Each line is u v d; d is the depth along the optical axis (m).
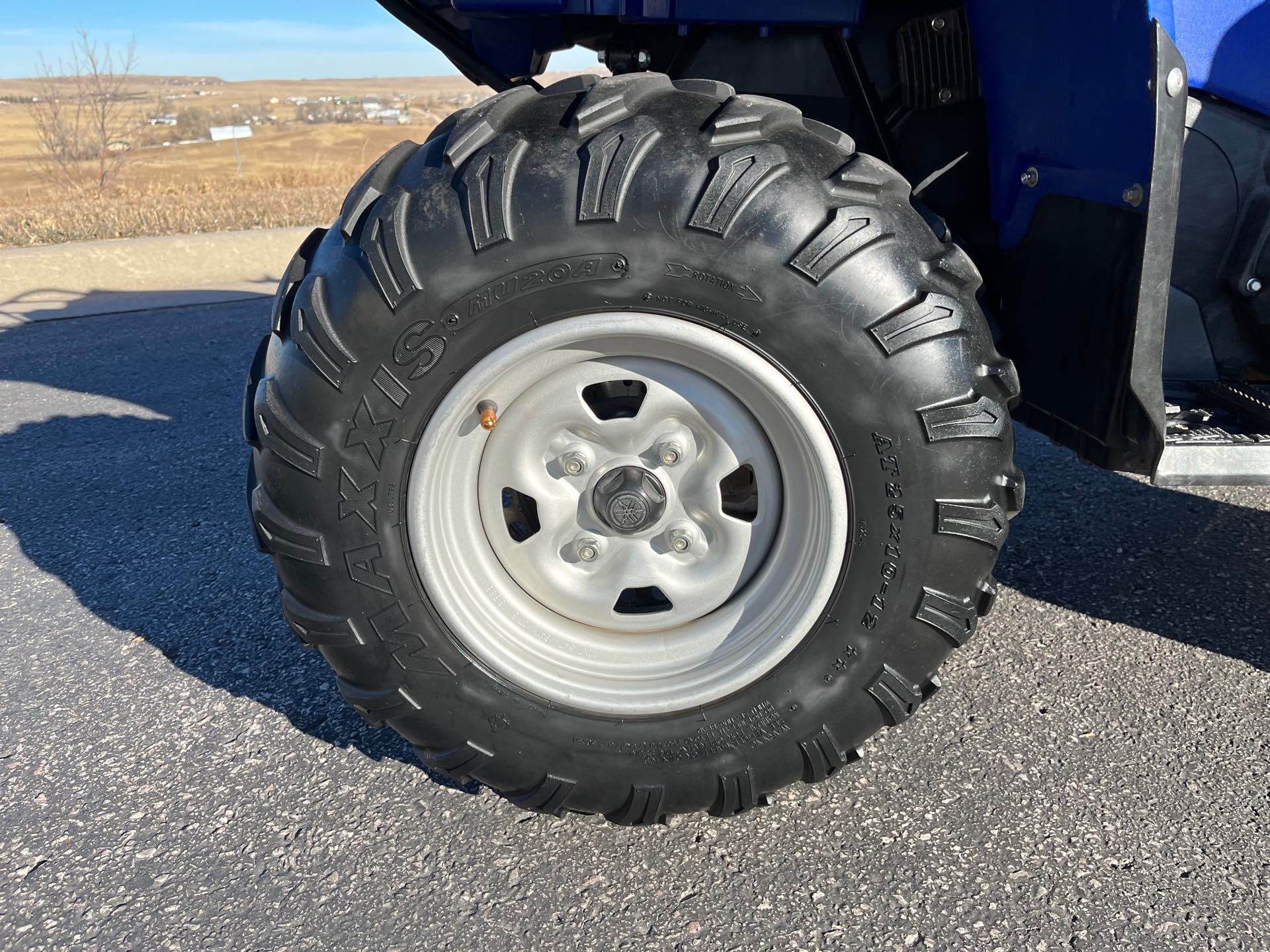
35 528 3.14
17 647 2.42
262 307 6.78
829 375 1.40
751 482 1.78
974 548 1.49
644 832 1.72
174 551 2.96
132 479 3.56
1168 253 1.57
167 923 1.54
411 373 1.41
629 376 1.51
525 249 1.35
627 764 1.63
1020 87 1.87
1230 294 1.98
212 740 2.02
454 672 1.59
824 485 1.48
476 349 1.41
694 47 2.11
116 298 7.03
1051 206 1.84
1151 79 1.49
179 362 5.25
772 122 1.43
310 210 10.40
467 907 1.56
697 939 1.48
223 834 1.74
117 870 1.66
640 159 1.35
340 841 1.72
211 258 7.97
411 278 1.36
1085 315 1.77
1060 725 1.99
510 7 1.93
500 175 1.36
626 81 1.44
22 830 1.76
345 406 1.43
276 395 1.47
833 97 2.09
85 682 2.26
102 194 12.46
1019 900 1.54
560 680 1.61
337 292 1.41
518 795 1.70
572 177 1.35
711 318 1.39
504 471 1.58
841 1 1.88
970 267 1.46
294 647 2.40
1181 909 1.51
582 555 1.63
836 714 1.60
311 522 1.50
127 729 2.07
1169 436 1.78
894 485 1.45
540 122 1.43
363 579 1.53
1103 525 2.93
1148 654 2.25
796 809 1.76
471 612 1.59
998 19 1.88
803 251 1.35
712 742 1.61
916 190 2.05
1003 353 2.09
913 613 1.52
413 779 1.88
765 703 1.59
